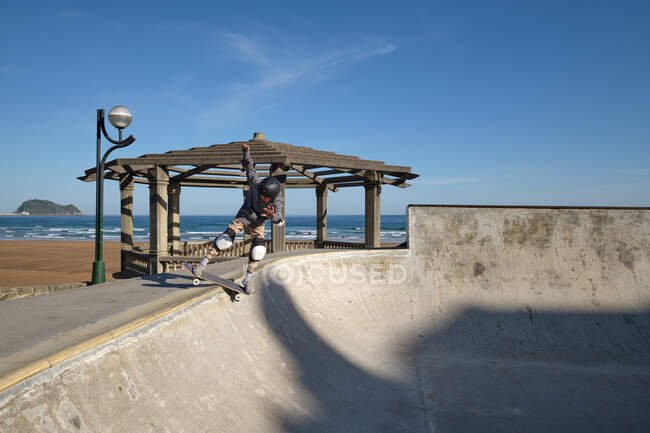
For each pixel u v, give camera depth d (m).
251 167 3.88
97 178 7.45
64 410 1.89
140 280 4.83
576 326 6.23
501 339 6.07
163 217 10.04
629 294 6.68
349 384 4.35
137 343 2.67
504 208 7.46
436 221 7.54
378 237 11.74
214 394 2.99
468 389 4.56
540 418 3.91
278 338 4.59
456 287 7.10
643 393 4.55
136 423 2.22
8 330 2.48
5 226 102.00
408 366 5.25
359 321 6.46
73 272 17.41
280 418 3.23
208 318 3.68
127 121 7.29
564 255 7.19
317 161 9.52
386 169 10.98
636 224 7.19
